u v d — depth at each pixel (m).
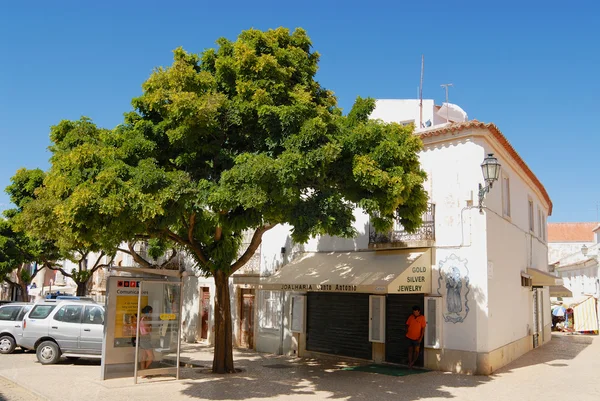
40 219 13.51
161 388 10.98
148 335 12.14
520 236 17.73
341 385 11.58
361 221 15.98
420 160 14.93
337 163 10.48
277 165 9.31
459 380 12.28
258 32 11.65
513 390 11.12
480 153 14.02
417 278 13.80
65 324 14.67
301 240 10.04
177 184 9.65
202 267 13.41
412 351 13.95
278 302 18.06
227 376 12.56
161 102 10.66
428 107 25.61
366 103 11.38
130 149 10.58
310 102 10.48
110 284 12.05
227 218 10.30
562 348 19.73
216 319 13.25
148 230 11.77
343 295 16.25
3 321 17.19
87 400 9.80
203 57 12.13
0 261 25.94
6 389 11.13
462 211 13.94
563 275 43.16
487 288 13.42
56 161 11.46
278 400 9.96
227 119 10.59
